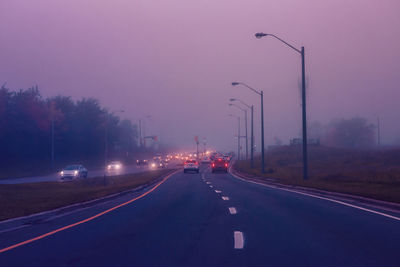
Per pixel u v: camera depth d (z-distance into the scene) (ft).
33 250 34.22
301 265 28.58
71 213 60.18
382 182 98.68
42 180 174.09
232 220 50.34
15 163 266.77
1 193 95.50
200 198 81.46
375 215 53.57
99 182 155.94
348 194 77.82
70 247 35.32
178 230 43.52
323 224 46.52
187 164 229.04
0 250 34.30
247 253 32.32
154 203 73.00
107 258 31.22
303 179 120.78
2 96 257.75
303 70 117.39
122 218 53.52
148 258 31.07
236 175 199.52
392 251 32.76
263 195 86.94
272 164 276.62
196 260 30.25
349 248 33.91
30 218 53.62
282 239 37.91
